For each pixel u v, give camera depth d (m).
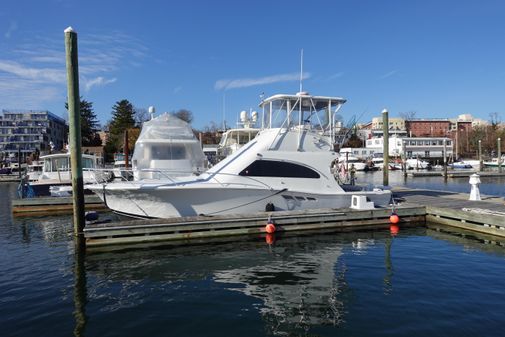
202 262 9.50
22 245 11.80
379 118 134.75
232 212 12.70
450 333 5.49
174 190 11.84
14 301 7.03
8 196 29.23
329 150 14.09
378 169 64.00
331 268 8.89
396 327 5.71
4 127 103.62
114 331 5.77
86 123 75.88
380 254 10.08
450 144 80.44
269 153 12.96
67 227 15.20
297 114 13.91
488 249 10.49
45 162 26.14
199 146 16.70
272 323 5.97
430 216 14.29
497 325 5.73
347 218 13.06
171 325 5.96
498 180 42.25
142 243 10.97
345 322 5.94
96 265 9.31
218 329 5.80
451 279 7.93
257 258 9.82
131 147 61.53
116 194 11.95
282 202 13.20
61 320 6.18
